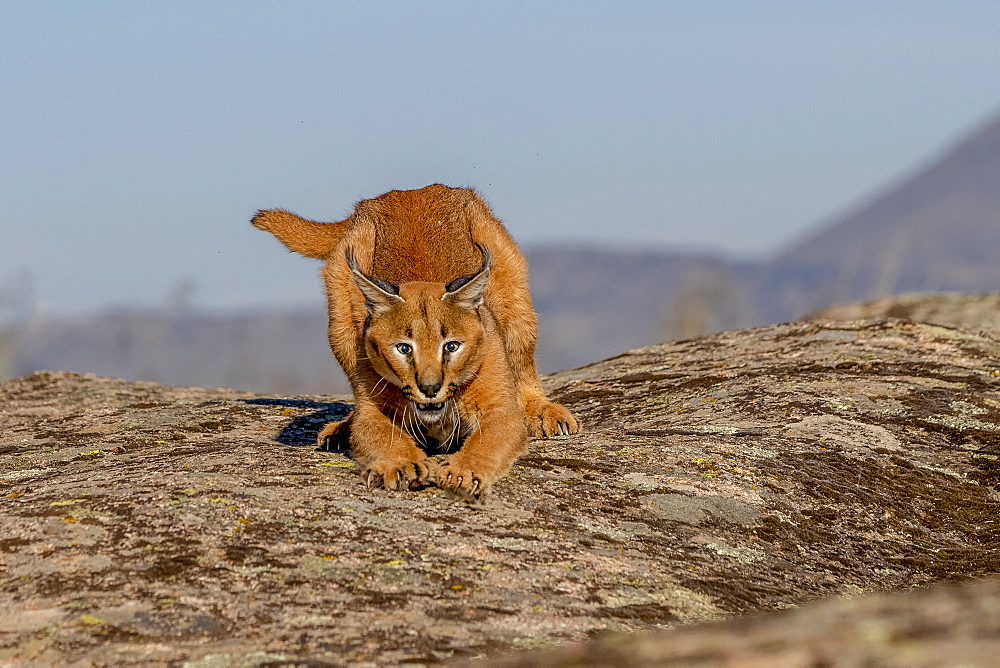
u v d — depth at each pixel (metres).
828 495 15.77
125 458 17.36
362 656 9.52
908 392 21.03
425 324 14.52
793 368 23.23
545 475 15.18
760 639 7.40
